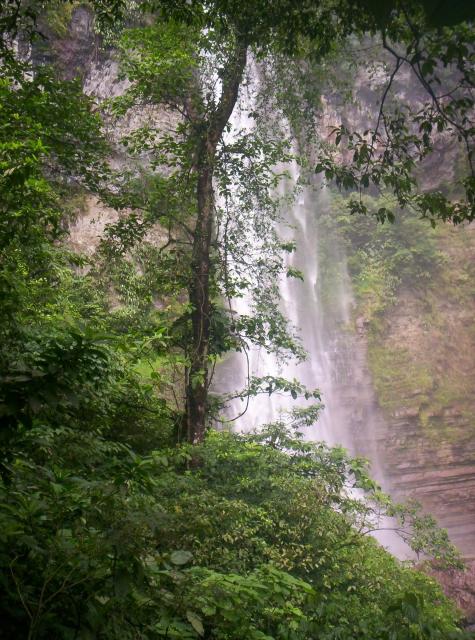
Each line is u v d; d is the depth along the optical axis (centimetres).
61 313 876
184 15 784
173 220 1159
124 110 1119
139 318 1052
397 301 3531
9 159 609
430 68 452
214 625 373
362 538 914
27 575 294
